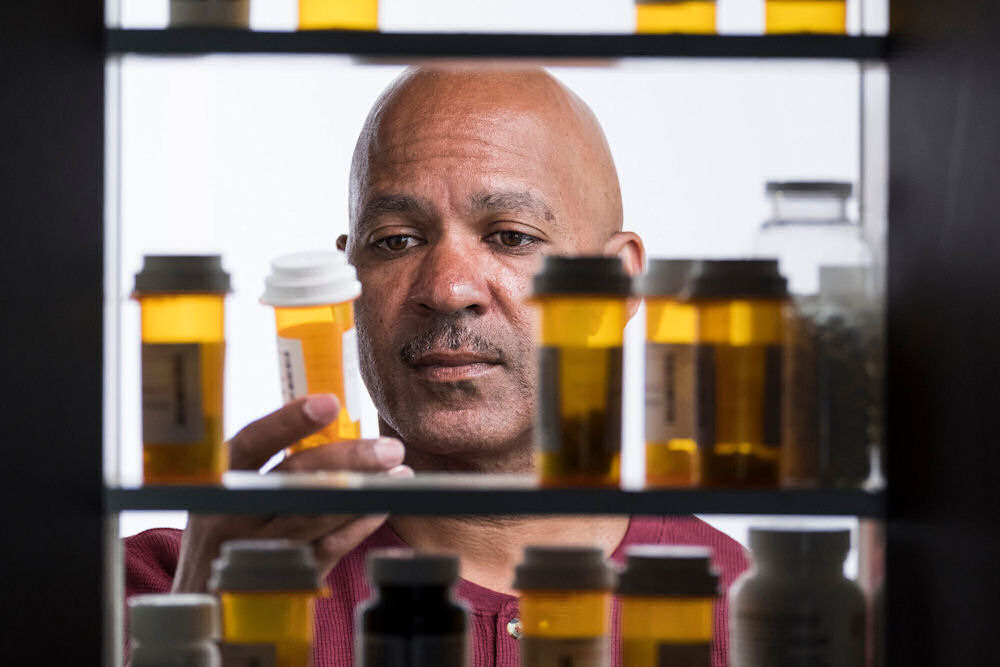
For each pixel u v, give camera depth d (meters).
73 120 1.12
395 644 1.09
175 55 1.16
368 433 2.52
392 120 1.90
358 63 1.19
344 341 1.34
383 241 1.91
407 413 1.91
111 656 1.14
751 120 2.48
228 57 1.17
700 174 2.52
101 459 1.11
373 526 1.34
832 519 1.32
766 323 1.16
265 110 2.58
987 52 1.11
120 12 1.18
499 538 1.96
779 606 1.15
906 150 1.17
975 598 1.09
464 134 1.87
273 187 2.58
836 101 2.38
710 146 2.51
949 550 1.12
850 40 1.18
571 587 1.13
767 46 1.17
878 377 1.20
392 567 1.10
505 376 1.88
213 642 1.19
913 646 1.14
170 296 1.16
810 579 1.16
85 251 1.11
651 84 2.53
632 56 1.16
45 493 1.10
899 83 1.17
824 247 1.22
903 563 1.15
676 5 1.21
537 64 1.19
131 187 2.54
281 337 1.34
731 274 1.15
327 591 1.19
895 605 1.16
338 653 1.91
